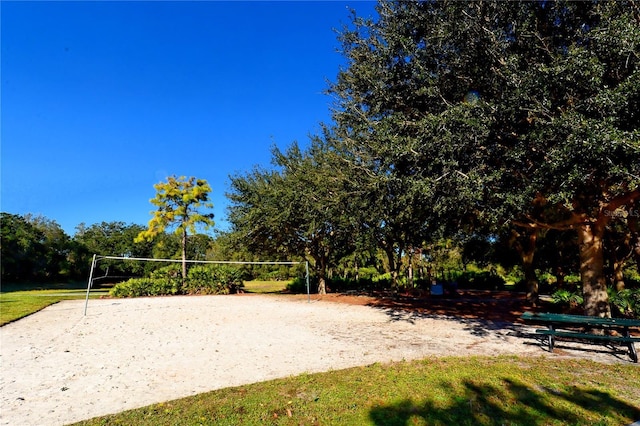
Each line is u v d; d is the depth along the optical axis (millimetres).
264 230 19234
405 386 4691
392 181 8227
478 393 4441
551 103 6199
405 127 7852
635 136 4922
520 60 6840
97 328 10273
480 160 7066
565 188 5770
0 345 8008
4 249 34781
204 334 9203
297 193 16641
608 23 5820
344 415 3854
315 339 8320
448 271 29797
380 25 8891
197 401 4371
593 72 5523
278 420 3770
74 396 4773
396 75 8477
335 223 16703
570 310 11945
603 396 4336
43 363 6465
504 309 13203
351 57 9359
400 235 17547
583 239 8703
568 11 7172
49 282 40094
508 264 19531
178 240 37812
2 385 5250
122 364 6363
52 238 41281
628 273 19109
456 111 6633
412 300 16938
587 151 5160
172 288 22406
